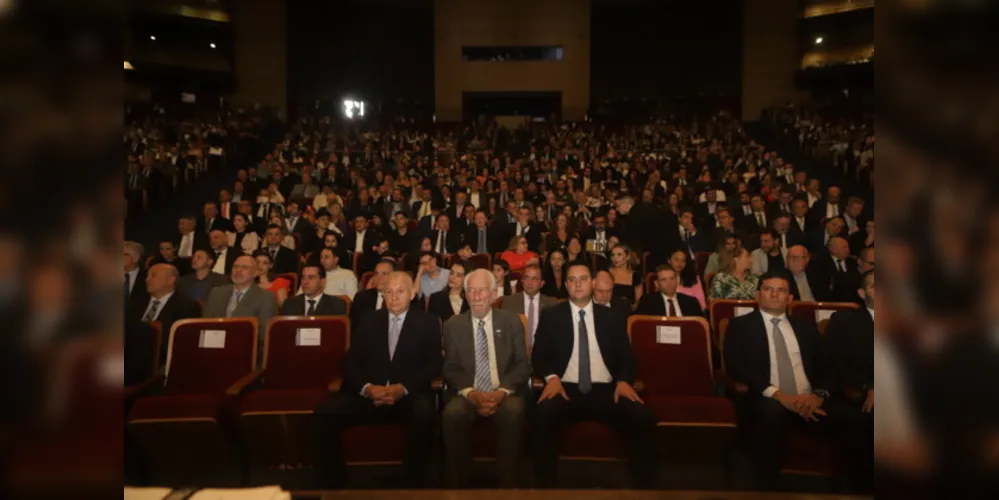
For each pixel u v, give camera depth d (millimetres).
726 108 17234
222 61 16469
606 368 3316
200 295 5004
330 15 18188
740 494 1252
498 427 3033
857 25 15133
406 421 3084
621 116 17891
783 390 3191
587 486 3074
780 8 16297
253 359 3490
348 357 3295
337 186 11047
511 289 5254
